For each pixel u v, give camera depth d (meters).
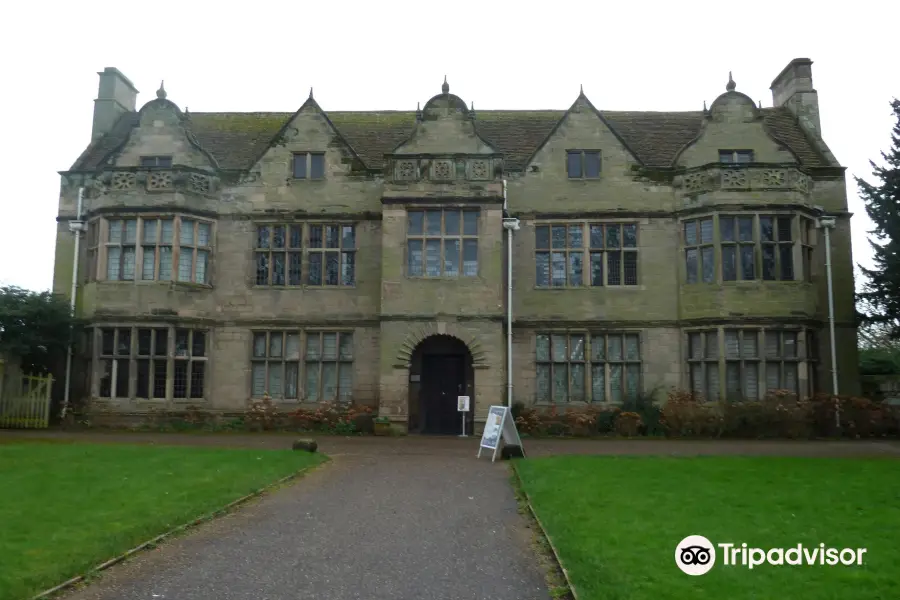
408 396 21.62
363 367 22.92
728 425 21.08
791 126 26.31
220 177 23.70
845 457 15.87
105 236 22.55
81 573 7.05
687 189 23.02
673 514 9.45
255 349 23.17
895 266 22.27
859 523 9.01
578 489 11.16
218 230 23.50
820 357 22.56
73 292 23.09
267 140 26.41
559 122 23.95
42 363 22.61
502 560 7.88
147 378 22.09
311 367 23.12
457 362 23.06
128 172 22.62
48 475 11.95
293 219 23.50
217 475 12.15
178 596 6.69
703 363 22.20
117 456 14.34
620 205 23.39
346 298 23.19
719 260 22.12
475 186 21.94
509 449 15.79
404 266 21.78
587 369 22.91
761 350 21.69
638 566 7.26
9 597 6.23
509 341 22.53
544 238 23.62
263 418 22.05
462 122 22.47
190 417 22.08
